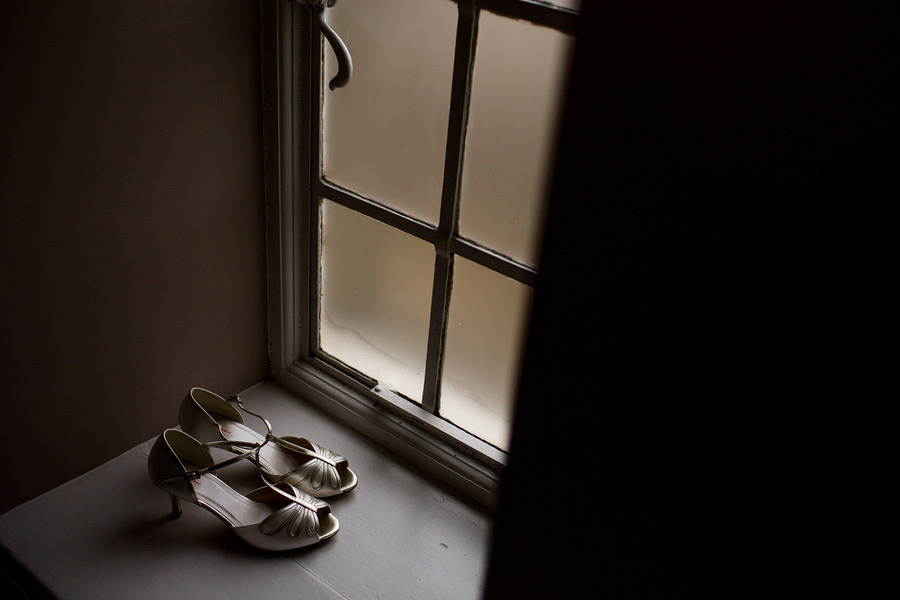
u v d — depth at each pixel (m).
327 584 1.02
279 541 1.04
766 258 0.33
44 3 0.83
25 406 1.02
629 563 0.45
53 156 0.91
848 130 0.29
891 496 0.34
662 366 0.38
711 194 0.33
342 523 1.12
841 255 0.31
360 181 1.14
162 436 1.05
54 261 0.96
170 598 0.98
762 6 0.29
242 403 1.33
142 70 0.95
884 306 0.31
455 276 1.09
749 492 0.38
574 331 0.41
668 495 0.41
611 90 0.34
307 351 1.36
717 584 0.42
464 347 1.13
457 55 0.93
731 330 0.35
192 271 1.15
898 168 0.29
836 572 0.37
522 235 0.99
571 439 0.44
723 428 0.37
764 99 0.30
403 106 1.04
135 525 1.08
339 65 1.00
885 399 0.32
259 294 1.29
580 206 0.37
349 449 1.26
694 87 0.32
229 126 1.10
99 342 1.07
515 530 0.50
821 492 0.36
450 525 1.13
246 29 1.05
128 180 1.00
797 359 0.34
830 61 0.29
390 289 1.19
